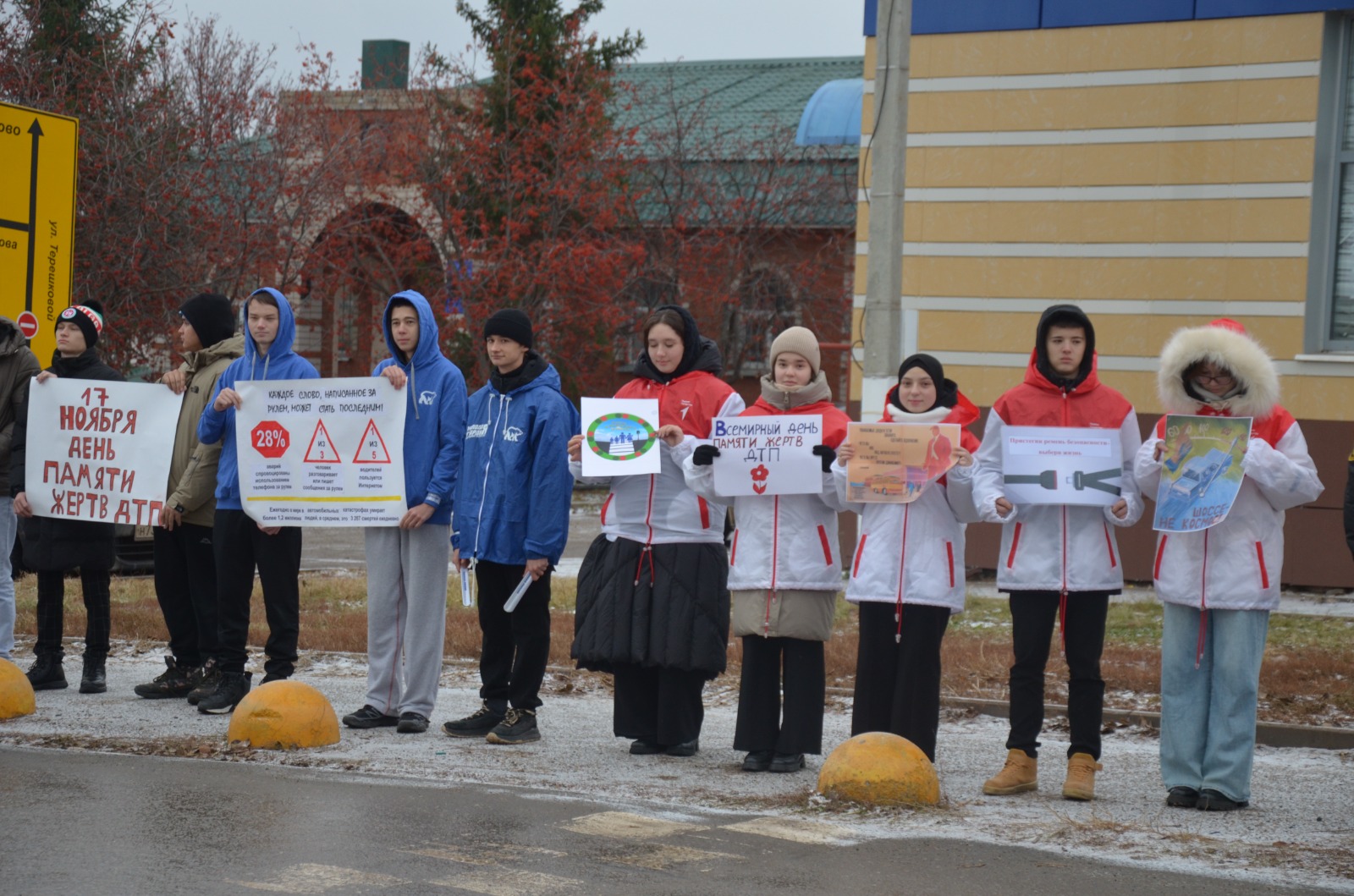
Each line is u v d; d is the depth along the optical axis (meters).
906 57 12.00
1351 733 8.12
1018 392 6.94
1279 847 5.86
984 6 15.49
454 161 29.17
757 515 7.26
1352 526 6.36
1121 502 6.76
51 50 25.89
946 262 15.77
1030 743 6.86
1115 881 5.30
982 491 6.77
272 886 5.04
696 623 7.43
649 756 7.68
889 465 6.86
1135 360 15.09
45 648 9.33
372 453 8.16
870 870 5.39
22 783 6.55
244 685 8.62
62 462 9.06
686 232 32.88
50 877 5.07
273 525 8.34
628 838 5.79
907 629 7.00
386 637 8.30
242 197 26.95
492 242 28.92
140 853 5.41
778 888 5.12
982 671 9.93
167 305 25.92
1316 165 14.38
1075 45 15.18
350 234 29.14
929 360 7.13
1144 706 8.99
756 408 7.39
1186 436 6.57
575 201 29.06
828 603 7.26
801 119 33.16
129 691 9.30
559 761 7.45
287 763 7.21
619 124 35.88
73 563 9.10
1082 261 15.24
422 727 8.16
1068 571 6.75
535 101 29.31
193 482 8.66
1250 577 6.49
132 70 26.28
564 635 11.50
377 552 8.29
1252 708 6.54
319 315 33.38
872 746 6.57
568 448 7.74
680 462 7.41
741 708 7.36
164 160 25.48
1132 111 15.02
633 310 31.20
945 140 15.72
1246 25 14.57
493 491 7.86
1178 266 14.89
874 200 12.11
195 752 7.41
